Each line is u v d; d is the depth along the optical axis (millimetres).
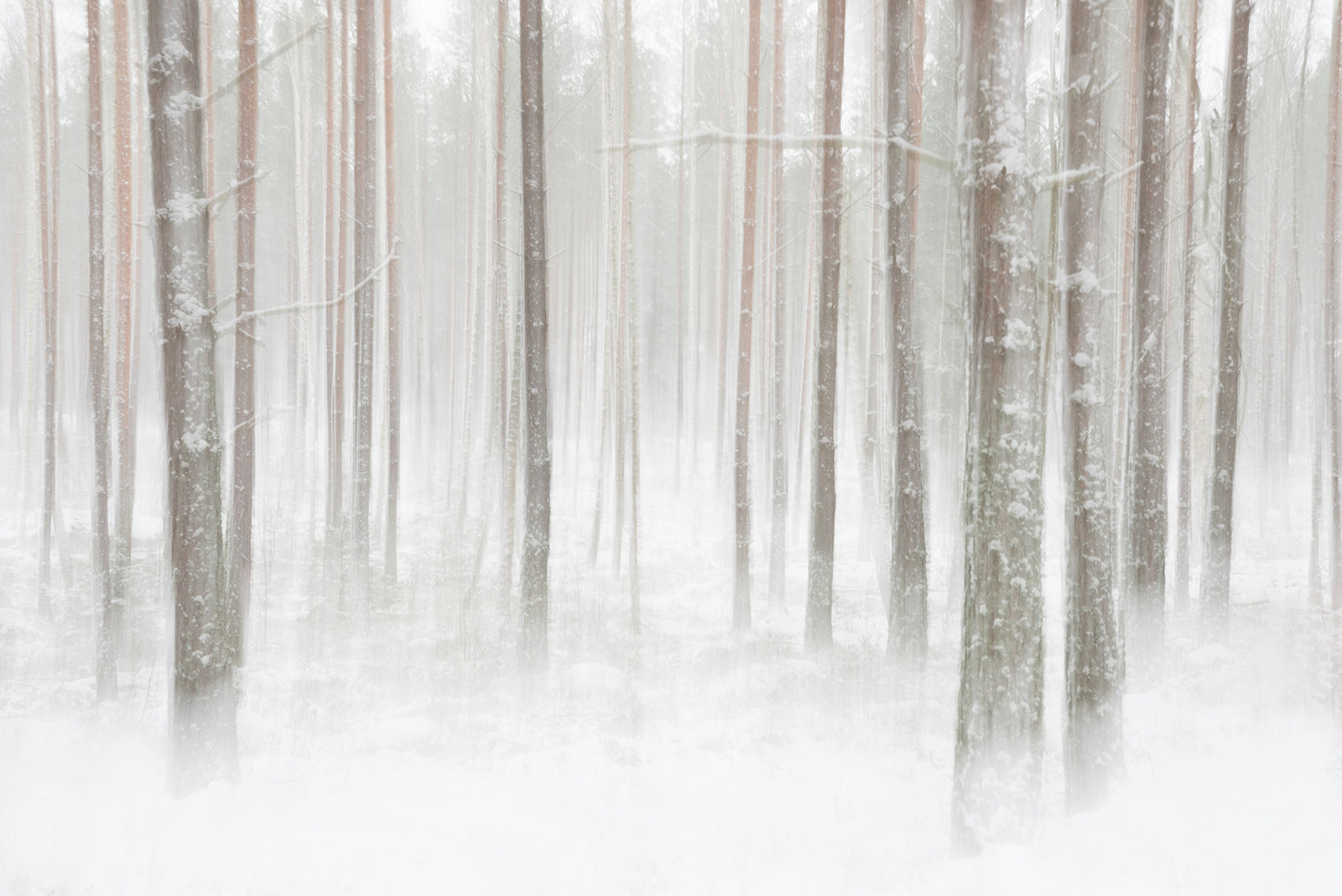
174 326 5938
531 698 8828
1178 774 5398
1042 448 4859
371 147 12977
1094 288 5516
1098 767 5258
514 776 6645
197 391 6031
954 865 4324
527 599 9297
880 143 4863
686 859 5141
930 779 6758
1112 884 3787
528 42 9352
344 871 4770
